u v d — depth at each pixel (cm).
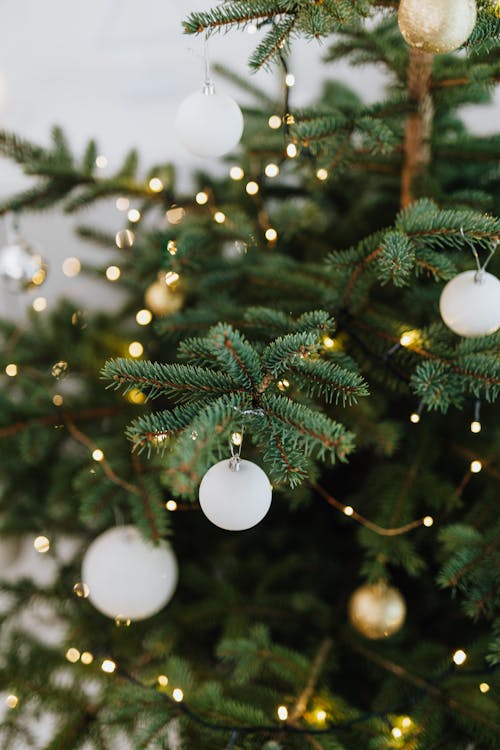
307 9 112
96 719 132
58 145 152
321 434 102
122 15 270
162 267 144
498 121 236
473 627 143
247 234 147
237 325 127
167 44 271
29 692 134
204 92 121
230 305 137
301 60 250
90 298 238
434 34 107
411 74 129
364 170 146
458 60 136
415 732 121
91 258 238
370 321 128
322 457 103
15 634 143
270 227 151
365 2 112
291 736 120
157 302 147
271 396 107
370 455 154
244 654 131
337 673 144
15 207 148
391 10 119
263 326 122
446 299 113
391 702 128
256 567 154
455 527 125
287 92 122
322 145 126
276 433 104
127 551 129
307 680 129
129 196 151
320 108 132
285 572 151
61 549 197
